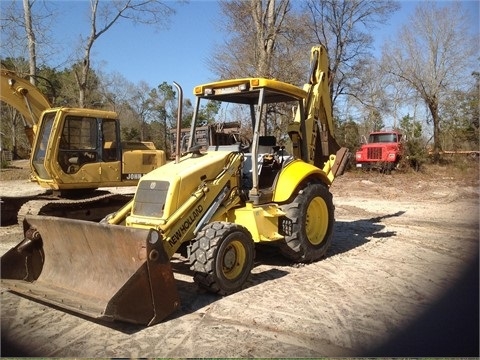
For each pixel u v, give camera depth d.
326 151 8.51
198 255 5.37
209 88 6.98
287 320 4.80
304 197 6.86
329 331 4.56
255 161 6.39
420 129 34.78
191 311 5.04
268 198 6.63
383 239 8.77
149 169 10.14
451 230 9.66
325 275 6.40
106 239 4.88
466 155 26.69
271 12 21.28
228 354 4.08
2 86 10.26
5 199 9.99
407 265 6.92
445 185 18.41
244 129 8.25
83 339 4.42
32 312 5.14
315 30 28.97
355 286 5.91
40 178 9.29
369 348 4.20
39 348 4.23
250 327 4.64
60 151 8.98
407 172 23.47
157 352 4.13
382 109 34.56
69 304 4.64
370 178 21.41
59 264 5.51
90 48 22.64
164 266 4.72
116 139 9.73
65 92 37.56
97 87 42.31
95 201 9.36
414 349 4.14
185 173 5.68
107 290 4.86
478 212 12.03
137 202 5.73
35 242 5.76
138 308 4.53
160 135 50.97
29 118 10.55
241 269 5.68
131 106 51.03
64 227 5.27
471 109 30.00
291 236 6.73
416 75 31.95
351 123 31.02
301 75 22.34
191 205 5.57
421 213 11.94
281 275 6.40
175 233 5.41
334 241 8.59
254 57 22.55
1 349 4.21
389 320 4.82
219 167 6.11
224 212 6.12
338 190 17.31
